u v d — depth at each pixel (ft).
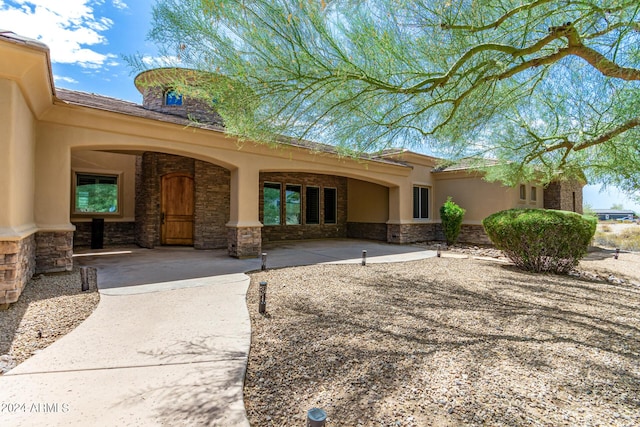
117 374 9.57
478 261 33.40
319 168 37.58
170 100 35.60
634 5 9.05
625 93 13.48
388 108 14.82
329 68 11.90
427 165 52.60
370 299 18.52
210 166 39.91
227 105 12.95
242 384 9.16
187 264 28.07
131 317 14.57
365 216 55.36
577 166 23.59
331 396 8.75
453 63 13.08
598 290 21.50
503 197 44.70
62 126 22.45
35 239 21.36
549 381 9.61
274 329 13.58
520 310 16.78
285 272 25.59
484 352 11.62
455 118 16.71
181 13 10.81
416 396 8.77
